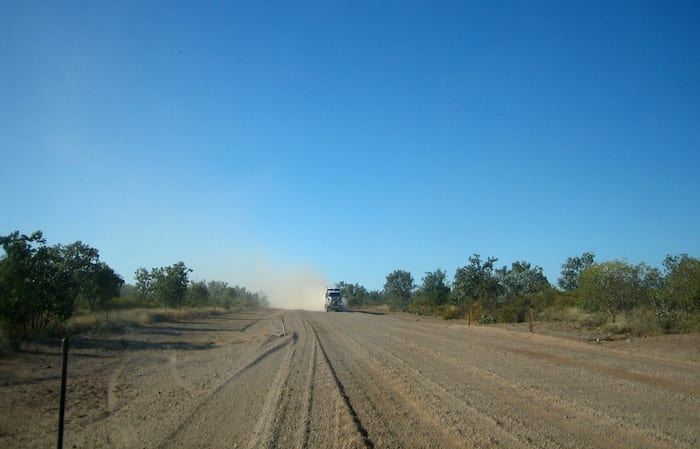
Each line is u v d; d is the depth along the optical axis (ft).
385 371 59.26
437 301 225.35
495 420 36.01
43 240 84.89
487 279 162.81
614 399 42.14
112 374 59.36
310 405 42.01
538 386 48.06
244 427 35.65
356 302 367.86
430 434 33.12
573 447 29.63
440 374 56.44
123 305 177.47
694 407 39.17
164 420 37.81
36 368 61.11
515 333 104.73
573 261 193.57
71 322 100.37
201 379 56.24
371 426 35.19
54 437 33.53
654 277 107.34
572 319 119.34
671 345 74.28
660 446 29.73
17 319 79.46
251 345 93.45
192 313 185.57
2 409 41.32
